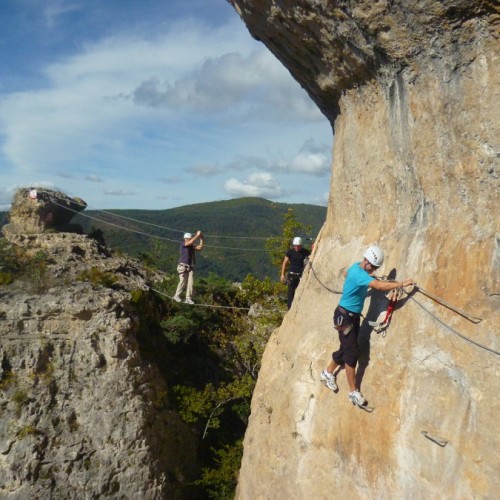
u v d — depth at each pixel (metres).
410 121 6.65
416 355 5.98
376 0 5.94
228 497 19.73
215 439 23.52
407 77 6.47
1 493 17.91
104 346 20.00
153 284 26.97
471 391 5.20
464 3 5.25
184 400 22.02
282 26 7.88
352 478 6.54
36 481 18.12
